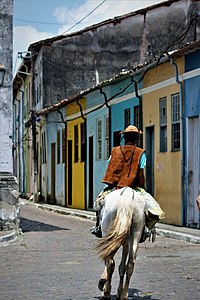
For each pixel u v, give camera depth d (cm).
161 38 3319
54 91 3706
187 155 1877
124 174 897
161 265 1195
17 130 5206
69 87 3703
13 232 1744
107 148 2616
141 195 860
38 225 2153
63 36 3675
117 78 2347
